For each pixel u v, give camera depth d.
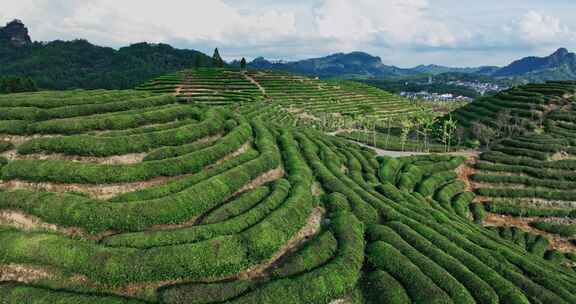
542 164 95.56
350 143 109.06
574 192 85.25
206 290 37.72
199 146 63.91
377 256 47.00
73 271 38.00
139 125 64.38
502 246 58.34
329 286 40.69
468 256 49.31
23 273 38.81
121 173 50.69
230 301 36.72
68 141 53.44
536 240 75.94
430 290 41.28
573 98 134.38
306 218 53.47
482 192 88.44
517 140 110.06
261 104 149.00
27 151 52.81
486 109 148.38
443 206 78.50
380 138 137.88
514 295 42.50
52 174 48.78
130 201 47.03
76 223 42.91
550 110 130.00
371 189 70.44
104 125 60.34
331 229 51.97
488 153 104.19
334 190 65.25
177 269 38.88
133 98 73.44
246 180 58.81
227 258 41.22
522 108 135.00
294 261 43.66
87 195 48.53
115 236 41.47
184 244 40.84
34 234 40.91
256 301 36.97
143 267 38.09
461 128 131.50
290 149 78.81
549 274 50.44
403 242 49.84
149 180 52.91
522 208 83.06
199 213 49.41
